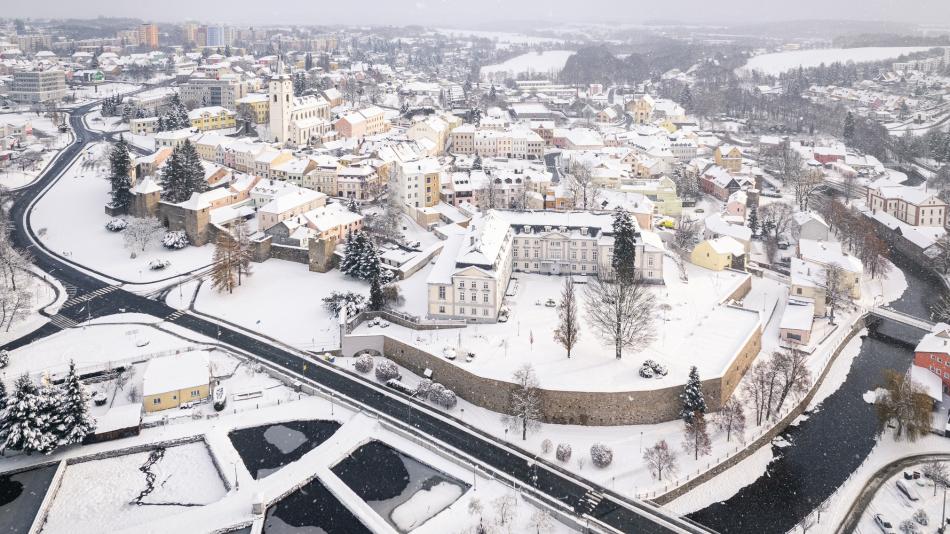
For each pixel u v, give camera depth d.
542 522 139.88
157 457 162.75
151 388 178.50
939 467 160.12
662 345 197.00
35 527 139.50
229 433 169.88
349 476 156.38
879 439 178.12
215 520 142.25
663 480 157.50
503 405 178.38
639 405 174.38
